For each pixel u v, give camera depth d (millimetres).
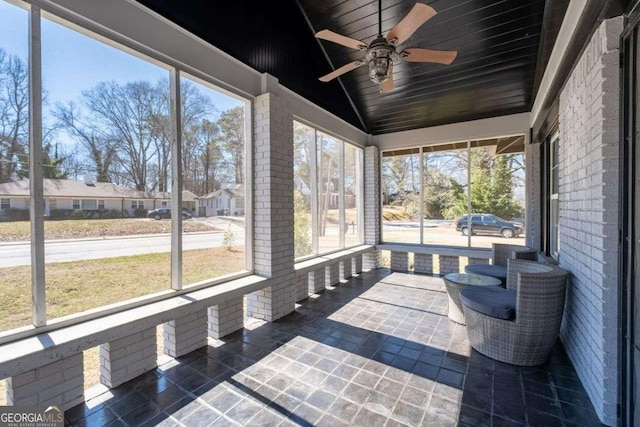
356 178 6465
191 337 2949
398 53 2693
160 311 2557
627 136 1794
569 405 2125
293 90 4387
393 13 3873
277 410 2104
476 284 3453
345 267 5734
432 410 2088
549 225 4434
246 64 3627
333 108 5375
